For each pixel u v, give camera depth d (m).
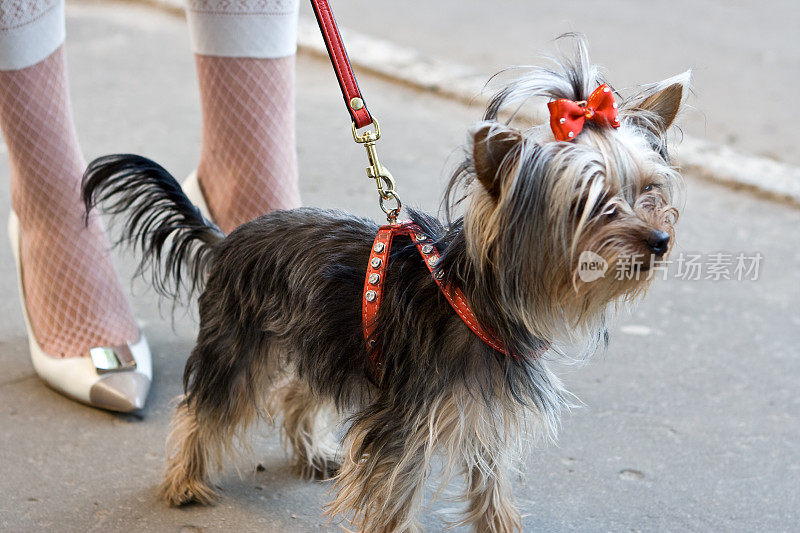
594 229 1.97
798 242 4.50
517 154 1.91
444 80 6.21
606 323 2.27
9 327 3.73
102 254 3.38
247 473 2.99
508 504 2.56
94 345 3.32
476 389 2.22
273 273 2.51
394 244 2.36
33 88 3.09
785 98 6.23
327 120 5.76
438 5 8.12
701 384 3.44
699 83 6.39
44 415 3.20
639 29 7.50
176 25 7.45
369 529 2.38
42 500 2.79
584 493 2.86
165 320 3.82
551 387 2.34
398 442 2.27
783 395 3.37
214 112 3.24
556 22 7.66
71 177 3.27
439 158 5.26
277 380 2.85
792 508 2.79
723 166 5.16
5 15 2.90
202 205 3.41
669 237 1.99
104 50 6.85
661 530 2.70
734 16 7.93
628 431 3.16
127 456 3.01
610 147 1.99
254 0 3.03
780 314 3.91
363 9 7.94
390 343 2.27
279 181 3.30
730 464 2.99
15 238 3.46
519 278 2.02
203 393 2.73
